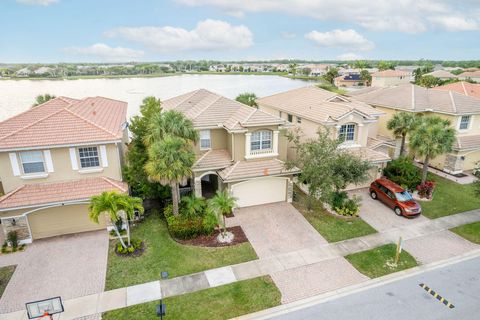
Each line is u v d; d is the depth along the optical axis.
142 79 165.88
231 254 18.08
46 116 20.80
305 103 30.86
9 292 15.06
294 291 15.29
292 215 22.59
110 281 15.86
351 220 22.00
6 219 18.30
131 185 22.66
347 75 131.00
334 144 21.19
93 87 106.50
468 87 38.16
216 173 23.39
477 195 21.95
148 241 19.36
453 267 17.22
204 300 14.64
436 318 13.79
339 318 13.74
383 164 27.42
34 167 19.55
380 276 16.45
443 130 24.06
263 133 23.47
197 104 28.23
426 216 22.59
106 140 19.91
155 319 13.54
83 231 20.36
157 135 19.98
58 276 16.19
